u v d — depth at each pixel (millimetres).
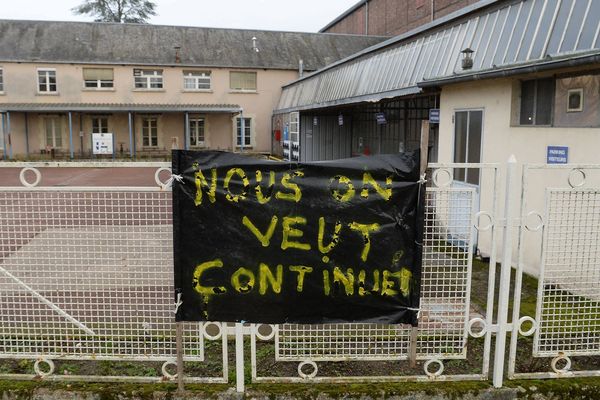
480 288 6062
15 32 28984
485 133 7469
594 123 5547
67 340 3965
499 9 8367
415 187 3621
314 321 3691
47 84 28141
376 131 16281
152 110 27375
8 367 4043
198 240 3623
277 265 3635
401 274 3658
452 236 4148
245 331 3791
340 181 3609
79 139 28734
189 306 3666
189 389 3695
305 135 21500
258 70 30281
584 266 4336
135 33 30625
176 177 3586
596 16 5949
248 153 29188
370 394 3652
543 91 6395
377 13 34219
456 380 3820
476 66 8172
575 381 3801
